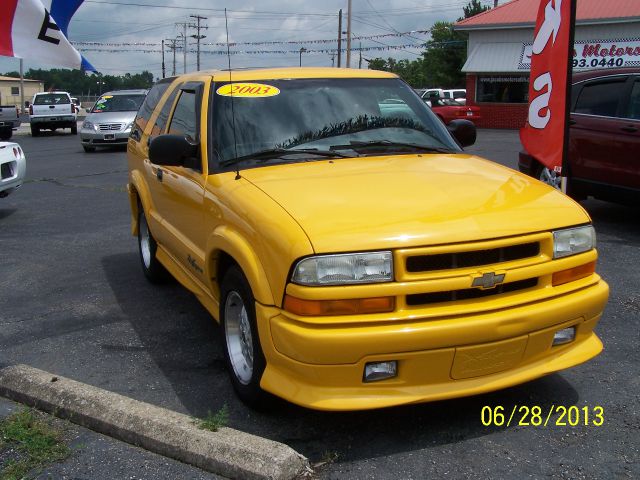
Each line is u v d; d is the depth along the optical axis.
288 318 3.02
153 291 5.90
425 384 3.06
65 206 10.34
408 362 2.97
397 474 2.99
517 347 3.14
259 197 3.43
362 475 2.99
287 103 4.38
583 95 7.88
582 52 26.66
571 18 5.04
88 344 4.68
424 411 3.55
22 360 4.43
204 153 4.12
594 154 7.57
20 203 10.67
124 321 5.14
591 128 7.61
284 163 3.98
